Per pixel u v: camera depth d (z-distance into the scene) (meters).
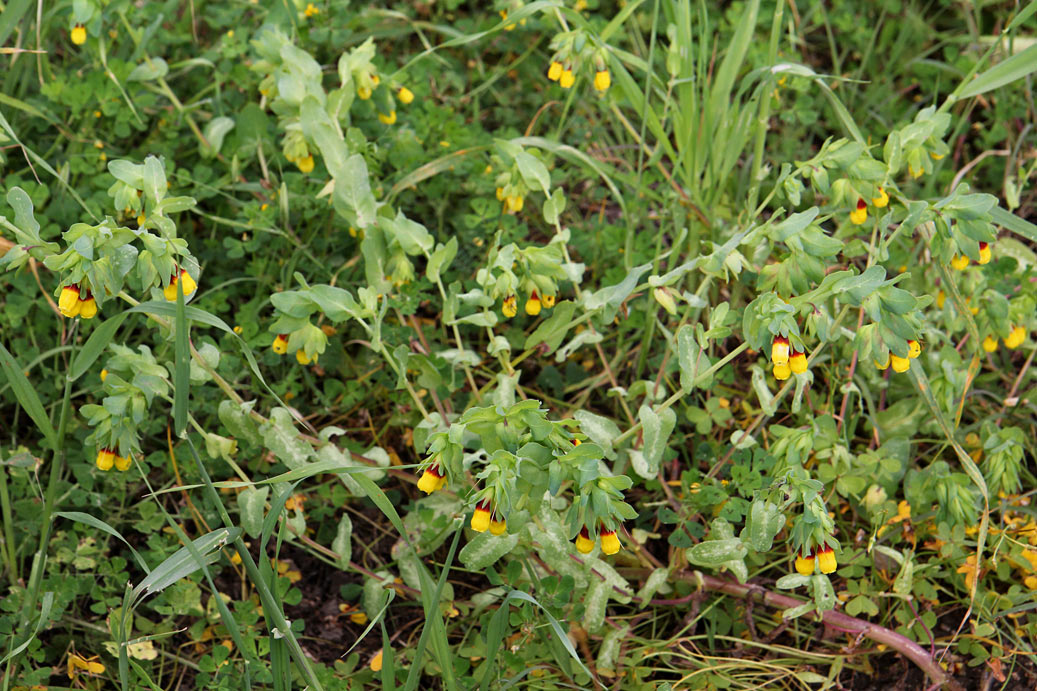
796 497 1.23
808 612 1.30
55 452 1.23
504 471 1.16
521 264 1.27
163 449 1.37
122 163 1.23
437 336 1.43
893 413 1.36
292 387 1.38
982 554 1.31
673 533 1.30
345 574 1.35
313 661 1.30
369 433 1.41
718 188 1.42
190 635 1.31
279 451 1.27
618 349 1.41
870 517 1.32
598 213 1.54
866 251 1.32
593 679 1.27
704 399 1.39
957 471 1.37
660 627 1.33
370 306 1.25
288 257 1.43
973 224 1.23
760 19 1.60
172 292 1.20
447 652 1.20
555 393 1.42
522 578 1.30
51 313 1.38
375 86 1.38
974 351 1.36
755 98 1.38
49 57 1.54
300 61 1.36
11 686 1.25
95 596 1.30
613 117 1.58
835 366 1.35
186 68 1.51
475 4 1.68
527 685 1.28
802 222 1.21
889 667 1.30
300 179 1.42
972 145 1.59
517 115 1.59
